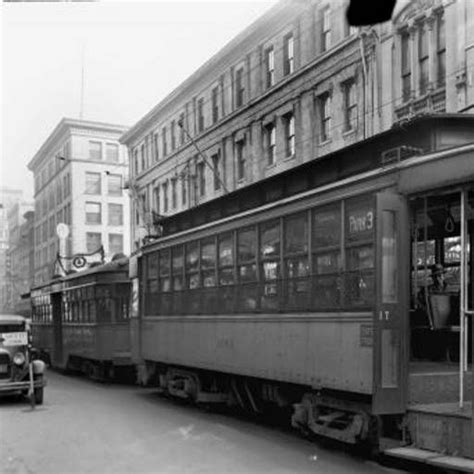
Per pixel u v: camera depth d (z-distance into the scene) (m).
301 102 29.95
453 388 7.61
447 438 6.72
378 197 7.45
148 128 48.75
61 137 73.50
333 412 8.80
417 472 7.48
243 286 10.91
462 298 6.81
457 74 19.78
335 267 8.48
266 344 10.09
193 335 12.78
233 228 11.31
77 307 22.11
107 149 71.75
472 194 7.64
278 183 10.45
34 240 88.06
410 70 22.53
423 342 8.80
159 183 46.94
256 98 33.59
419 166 7.31
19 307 35.19
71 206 69.94
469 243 8.23
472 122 7.80
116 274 19.56
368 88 24.80
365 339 7.78
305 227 9.22
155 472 7.85
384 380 7.30
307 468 7.83
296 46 30.33
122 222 72.25
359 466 7.88
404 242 7.54
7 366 14.55
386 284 7.45
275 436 10.07
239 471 7.75
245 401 11.98
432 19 21.23
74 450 9.34
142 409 13.53
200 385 13.09
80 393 16.89
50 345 26.12
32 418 12.55
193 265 12.91
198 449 9.14
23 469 8.24
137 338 15.82
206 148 39.41
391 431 7.72
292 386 10.19
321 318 8.70
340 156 9.01
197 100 40.94
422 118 7.71
